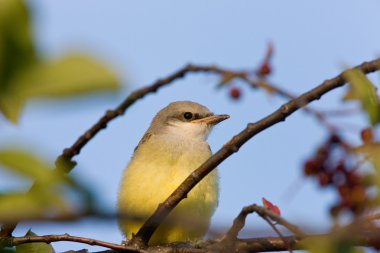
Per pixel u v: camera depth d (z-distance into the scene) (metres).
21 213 2.98
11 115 2.89
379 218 4.94
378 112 5.05
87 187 3.01
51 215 2.98
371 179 4.85
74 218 2.98
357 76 5.66
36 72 2.61
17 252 8.16
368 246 4.71
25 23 2.62
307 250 4.20
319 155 6.13
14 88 2.65
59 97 2.60
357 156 5.16
